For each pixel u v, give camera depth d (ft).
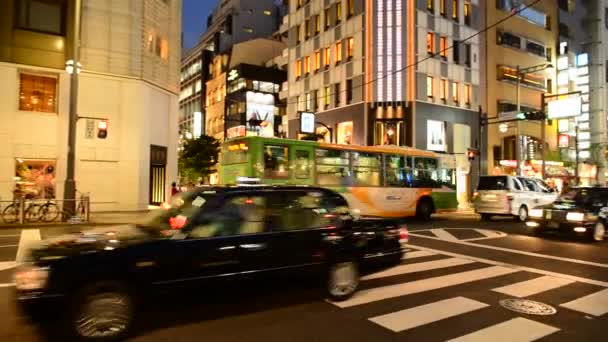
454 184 67.46
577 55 154.92
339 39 120.98
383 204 57.52
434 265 31.19
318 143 51.85
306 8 135.95
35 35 68.18
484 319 19.30
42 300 15.03
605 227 44.21
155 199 84.48
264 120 172.65
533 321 19.04
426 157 63.67
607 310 20.74
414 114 108.06
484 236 46.47
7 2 66.33
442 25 115.34
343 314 19.85
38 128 68.13
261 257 19.52
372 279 26.81
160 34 82.64
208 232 18.56
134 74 75.51
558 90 147.74
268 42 201.98
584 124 155.33
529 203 64.90
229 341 16.43
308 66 134.31
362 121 111.55
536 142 136.77
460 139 117.19
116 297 16.15
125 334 16.43
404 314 19.90
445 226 56.29
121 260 16.28
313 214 21.95
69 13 70.28
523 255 35.35
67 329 15.44
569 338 17.08
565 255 35.45
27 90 67.87
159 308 20.20
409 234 47.93
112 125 73.77
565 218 43.62
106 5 73.56
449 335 17.30
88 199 57.16
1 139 65.46
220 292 18.74
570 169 142.92
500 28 130.21
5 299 21.57
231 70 194.49
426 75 111.24
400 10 109.50
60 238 18.58
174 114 86.63
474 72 122.31
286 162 49.14
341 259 21.98
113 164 73.51
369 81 110.93
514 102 131.44
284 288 23.30
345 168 54.03
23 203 53.47
